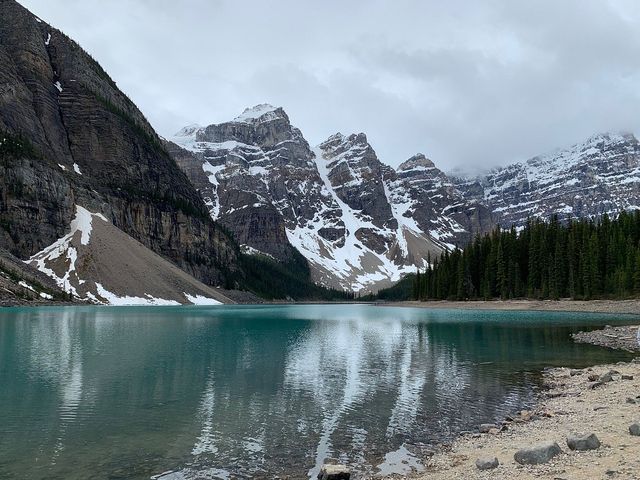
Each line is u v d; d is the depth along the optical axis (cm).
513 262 15125
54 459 1952
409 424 2408
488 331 7100
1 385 3266
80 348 5050
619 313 10569
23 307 12738
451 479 1603
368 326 8544
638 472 1441
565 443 1845
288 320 10556
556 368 3888
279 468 1856
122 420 2483
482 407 2709
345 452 2020
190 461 1930
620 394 2706
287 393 3078
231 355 4691
